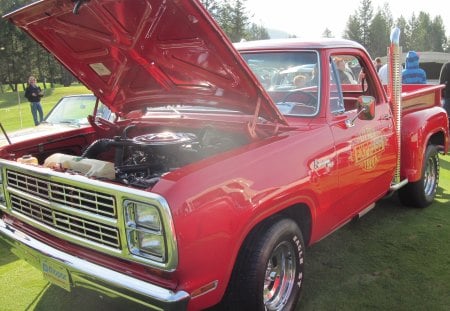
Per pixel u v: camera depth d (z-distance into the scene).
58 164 3.24
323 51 3.71
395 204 5.81
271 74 3.94
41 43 3.59
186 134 3.78
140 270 2.62
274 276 3.24
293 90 3.79
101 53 3.47
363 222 5.22
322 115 3.57
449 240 4.68
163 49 3.11
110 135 4.44
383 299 3.60
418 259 4.27
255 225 2.91
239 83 3.12
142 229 2.50
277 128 3.40
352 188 3.87
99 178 2.90
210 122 3.85
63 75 69.88
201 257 2.53
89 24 3.06
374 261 4.26
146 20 2.80
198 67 3.16
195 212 2.49
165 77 3.53
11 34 62.44
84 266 2.72
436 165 5.75
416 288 3.75
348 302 3.57
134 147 3.64
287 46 3.90
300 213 3.46
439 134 5.78
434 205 5.78
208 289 2.62
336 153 3.58
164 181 2.52
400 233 4.89
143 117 4.45
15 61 64.31
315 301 3.59
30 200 3.17
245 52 4.11
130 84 3.85
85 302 3.71
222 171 2.72
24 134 6.91
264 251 2.93
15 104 37.09
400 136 4.83
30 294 3.86
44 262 3.01
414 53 9.18
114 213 2.61
